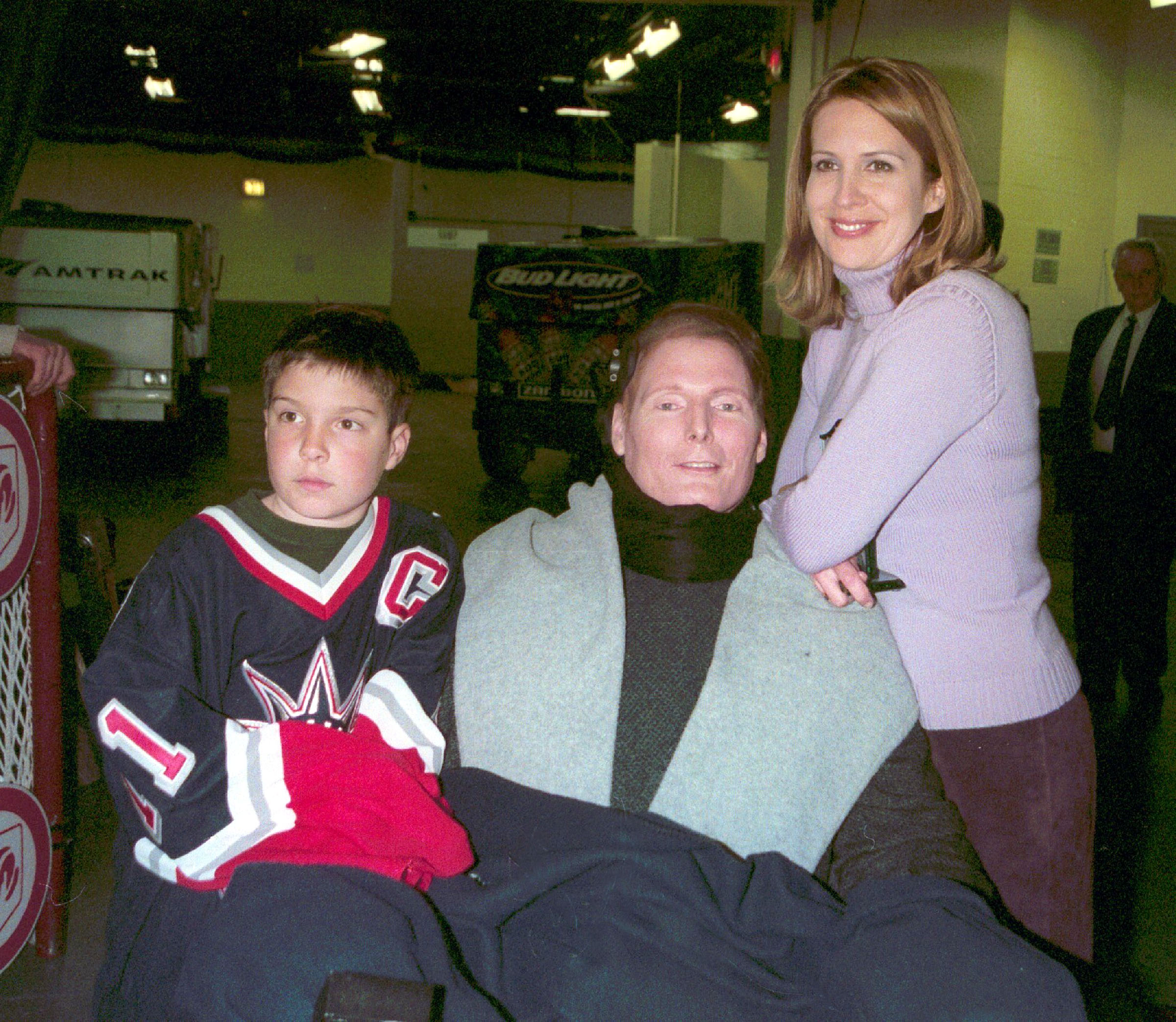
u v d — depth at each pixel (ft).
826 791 5.04
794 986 4.26
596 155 68.80
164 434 34.73
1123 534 15.24
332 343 5.16
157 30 54.44
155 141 64.95
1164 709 15.89
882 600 5.83
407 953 3.87
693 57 50.34
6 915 7.54
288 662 5.10
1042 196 34.96
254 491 5.29
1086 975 7.13
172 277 32.86
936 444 5.48
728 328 5.63
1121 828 12.24
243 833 4.37
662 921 4.31
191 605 4.85
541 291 31.48
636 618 5.37
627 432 5.66
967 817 5.90
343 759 4.50
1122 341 15.19
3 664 7.70
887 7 30.94
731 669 5.15
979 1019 3.87
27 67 10.29
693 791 5.02
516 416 32.40
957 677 5.72
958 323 5.54
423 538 5.56
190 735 4.42
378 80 60.59
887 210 5.83
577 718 5.10
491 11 48.55
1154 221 37.91
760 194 67.67
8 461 7.30
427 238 71.46
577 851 4.43
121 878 4.81
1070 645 18.84
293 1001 3.76
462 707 5.27
